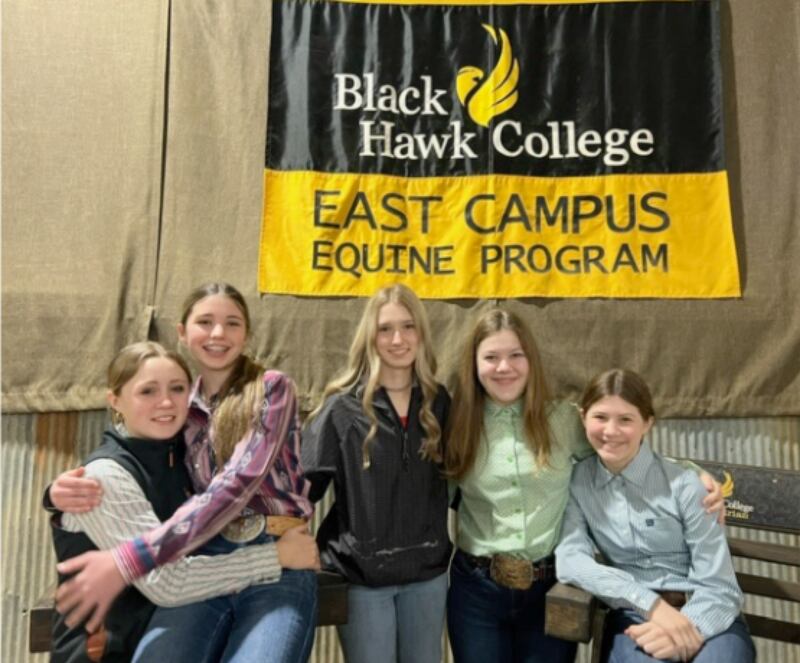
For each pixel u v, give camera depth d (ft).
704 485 5.71
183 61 8.48
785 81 8.54
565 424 6.16
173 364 5.05
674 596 5.46
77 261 8.26
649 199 8.42
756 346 8.26
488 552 5.80
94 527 4.64
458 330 8.28
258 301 8.24
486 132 8.50
